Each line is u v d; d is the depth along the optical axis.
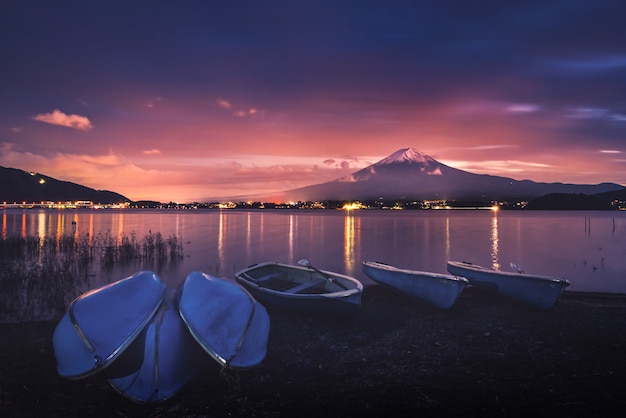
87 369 6.18
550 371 7.56
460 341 9.20
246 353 7.14
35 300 13.01
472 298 13.16
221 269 22.08
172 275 19.81
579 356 8.28
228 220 100.75
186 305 7.51
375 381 7.18
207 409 6.19
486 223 86.12
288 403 6.39
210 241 40.53
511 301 12.52
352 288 10.71
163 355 6.63
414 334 9.66
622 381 7.11
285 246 35.81
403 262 26.23
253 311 7.73
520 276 12.12
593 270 22.58
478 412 6.16
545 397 6.58
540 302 11.66
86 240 28.92
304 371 7.57
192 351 7.04
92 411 6.09
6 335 9.45
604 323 10.57
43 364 7.74
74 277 17.12
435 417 6.03
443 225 77.69
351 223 86.25
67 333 6.81
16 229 54.59
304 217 134.00
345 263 25.67
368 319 10.84
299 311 10.83
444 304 11.49
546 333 9.75
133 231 52.28
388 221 97.94
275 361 7.99
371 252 31.69
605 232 55.75
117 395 6.55
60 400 6.39
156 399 6.33
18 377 7.16
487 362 7.98
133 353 6.57
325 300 10.00
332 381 7.16
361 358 8.20
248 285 11.74
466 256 29.31
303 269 12.74
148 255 24.69
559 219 113.25
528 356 8.29
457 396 6.64
